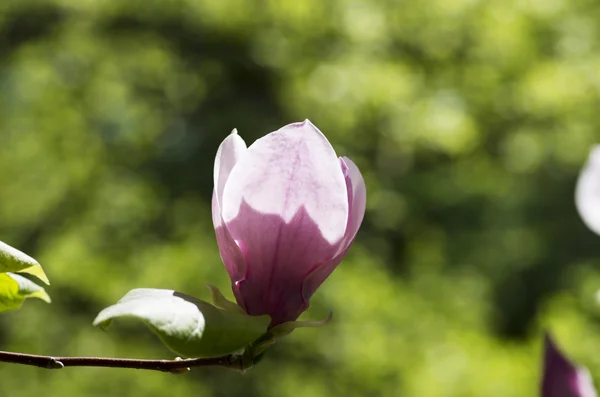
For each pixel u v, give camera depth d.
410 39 12.23
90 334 10.59
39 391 10.08
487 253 16.66
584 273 12.12
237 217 1.62
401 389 10.25
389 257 13.60
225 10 11.80
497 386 9.70
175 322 1.41
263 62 12.01
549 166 15.55
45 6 11.91
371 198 12.25
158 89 12.56
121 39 12.19
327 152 1.61
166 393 10.21
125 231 11.09
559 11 12.14
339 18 11.58
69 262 10.22
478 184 14.78
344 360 10.30
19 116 11.52
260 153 1.61
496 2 11.98
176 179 12.63
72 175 11.17
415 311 10.93
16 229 11.34
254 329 1.46
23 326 10.48
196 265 10.32
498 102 12.26
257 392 10.92
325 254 1.63
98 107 11.79
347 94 11.02
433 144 11.80
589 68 11.65
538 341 10.73
